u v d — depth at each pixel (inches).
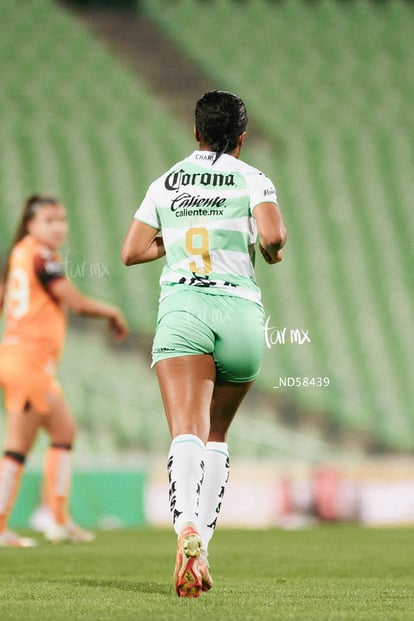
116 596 467.2
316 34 3174.2
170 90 2952.8
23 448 904.9
